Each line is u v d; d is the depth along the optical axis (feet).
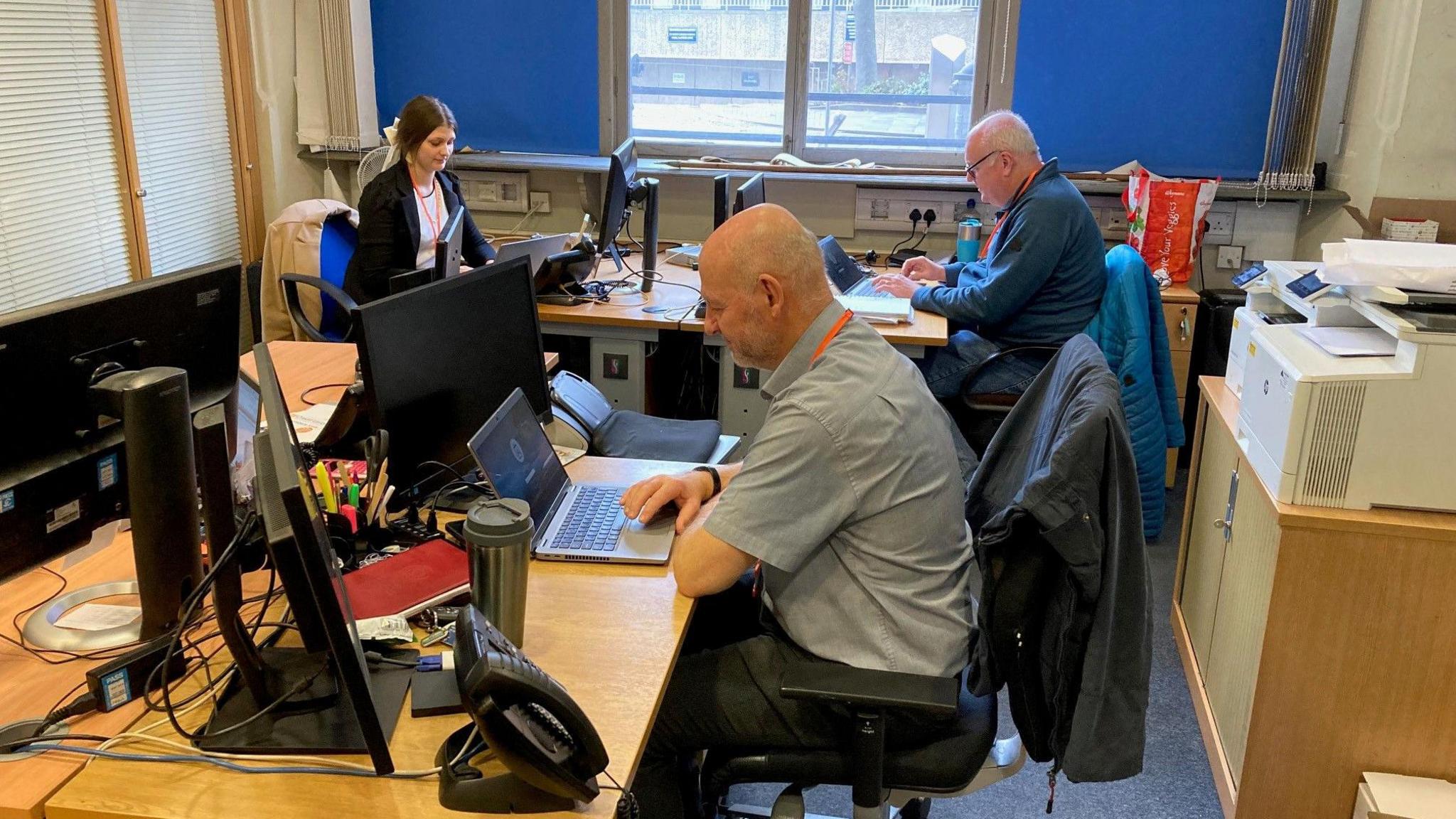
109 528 5.70
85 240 11.40
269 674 4.42
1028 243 10.30
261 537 4.32
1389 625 6.07
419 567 5.25
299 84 14.07
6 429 4.30
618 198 11.00
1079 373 5.43
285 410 4.40
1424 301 5.90
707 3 14.05
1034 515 4.74
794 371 5.41
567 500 6.26
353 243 12.16
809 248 5.36
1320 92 12.50
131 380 4.45
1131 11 13.12
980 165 10.81
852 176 13.62
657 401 12.21
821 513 5.01
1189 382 13.24
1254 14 12.88
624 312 10.77
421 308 5.88
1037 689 5.14
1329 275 6.18
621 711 4.34
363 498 5.69
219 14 13.29
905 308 10.75
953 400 10.87
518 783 3.81
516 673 3.68
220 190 13.66
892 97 14.11
